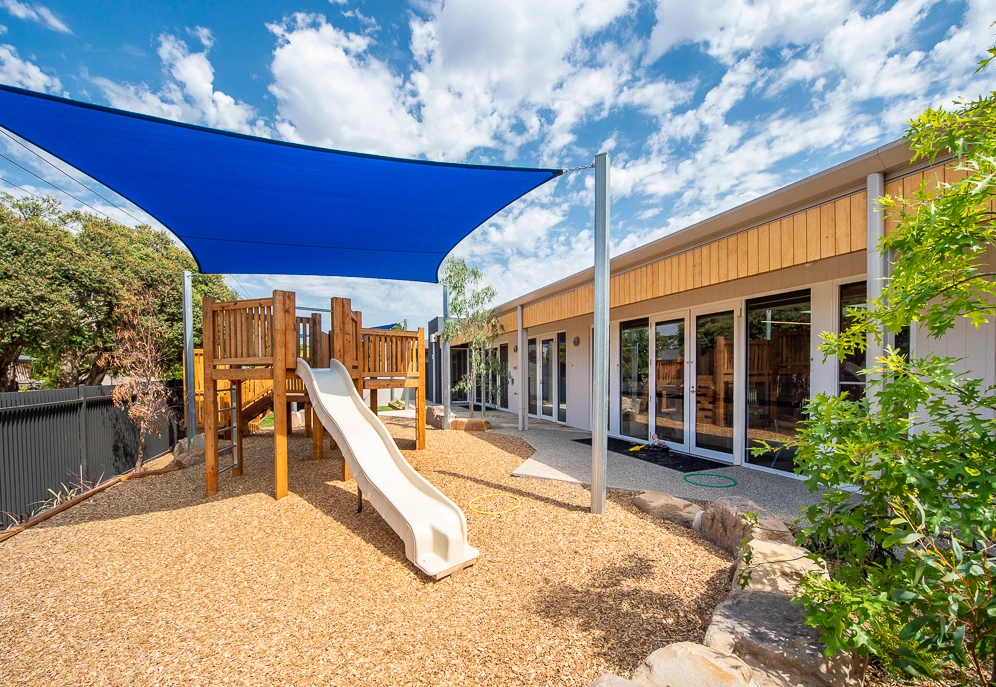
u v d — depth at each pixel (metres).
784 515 3.74
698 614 2.33
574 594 2.58
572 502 4.14
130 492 4.81
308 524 3.70
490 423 9.41
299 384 5.77
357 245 5.98
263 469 5.57
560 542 3.27
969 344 3.37
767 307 5.40
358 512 3.93
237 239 5.64
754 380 5.55
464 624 2.34
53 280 9.77
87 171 3.66
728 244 4.42
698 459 6.05
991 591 1.25
